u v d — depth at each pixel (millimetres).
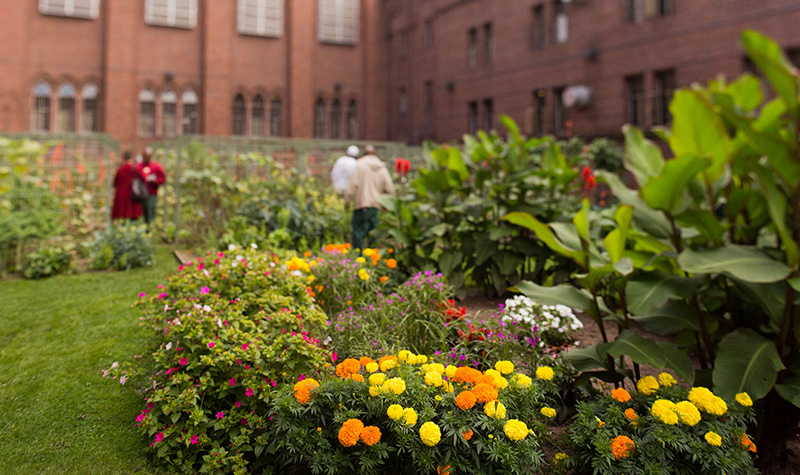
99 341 4539
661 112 16781
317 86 30344
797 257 2658
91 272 7703
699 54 15359
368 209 7852
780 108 3059
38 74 24891
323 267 4711
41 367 3977
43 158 10492
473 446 2516
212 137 10305
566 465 2584
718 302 3615
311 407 2525
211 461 2592
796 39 13297
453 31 25359
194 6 27672
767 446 2859
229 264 3955
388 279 5145
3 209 8016
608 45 17984
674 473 2424
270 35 29172
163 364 2873
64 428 3098
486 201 5914
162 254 9305
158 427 2707
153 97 27062
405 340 3648
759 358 2645
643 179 3664
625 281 3074
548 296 3090
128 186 10766
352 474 2492
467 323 3785
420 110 28281
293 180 10711
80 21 25641
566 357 3129
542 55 20562
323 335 3615
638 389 2760
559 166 6242
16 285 6762
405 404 2502
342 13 30781
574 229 3549
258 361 2777
